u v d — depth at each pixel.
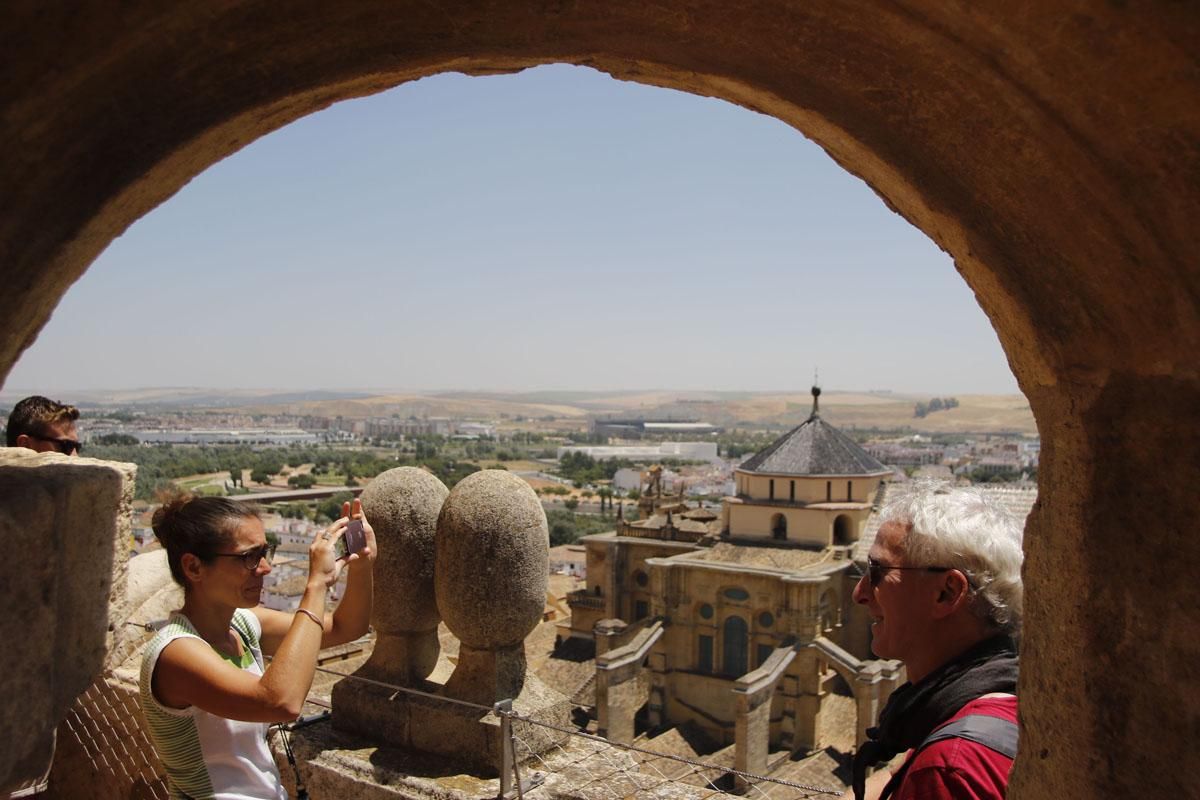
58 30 2.96
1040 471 3.87
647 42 3.67
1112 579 3.23
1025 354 3.85
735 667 52.25
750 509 56.56
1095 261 3.10
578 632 61.28
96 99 3.30
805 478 54.81
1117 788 3.16
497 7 3.42
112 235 4.10
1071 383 3.50
